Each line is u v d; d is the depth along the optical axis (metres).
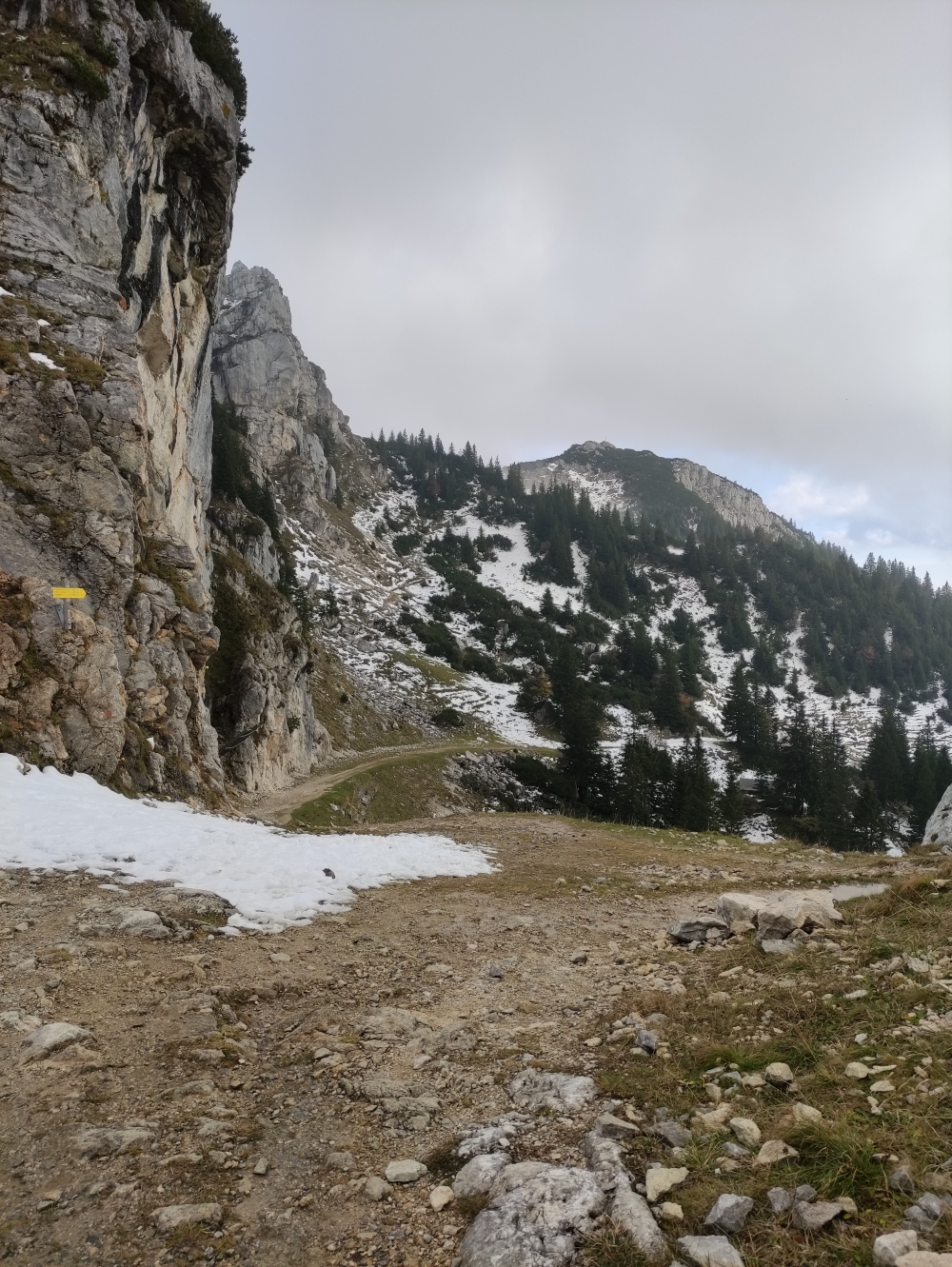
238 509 74.44
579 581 171.62
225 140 31.53
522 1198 3.78
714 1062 5.35
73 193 22.91
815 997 6.13
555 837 25.31
